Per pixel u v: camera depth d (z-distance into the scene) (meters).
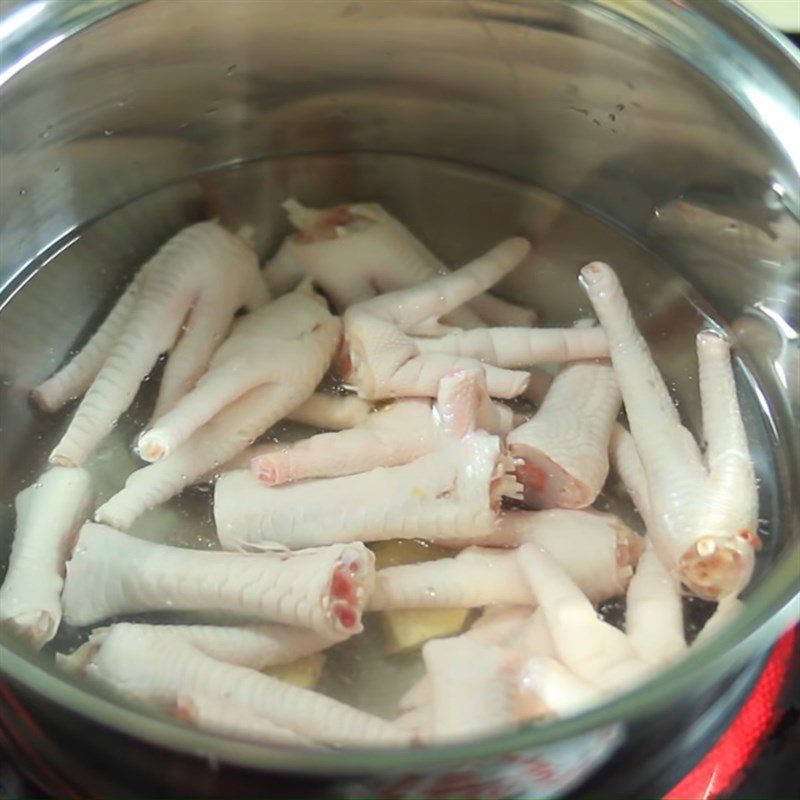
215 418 0.33
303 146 0.42
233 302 0.37
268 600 0.29
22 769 0.28
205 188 0.41
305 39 0.37
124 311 0.36
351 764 0.23
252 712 0.28
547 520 0.32
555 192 0.41
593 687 0.28
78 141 0.37
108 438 0.34
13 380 0.36
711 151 0.35
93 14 0.34
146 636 0.29
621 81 0.36
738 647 0.24
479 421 0.33
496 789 0.25
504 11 0.35
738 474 0.32
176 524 0.32
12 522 0.33
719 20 0.33
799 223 0.33
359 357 0.34
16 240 0.37
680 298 0.38
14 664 0.25
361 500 0.31
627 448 0.33
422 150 0.42
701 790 0.28
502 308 0.38
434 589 0.30
